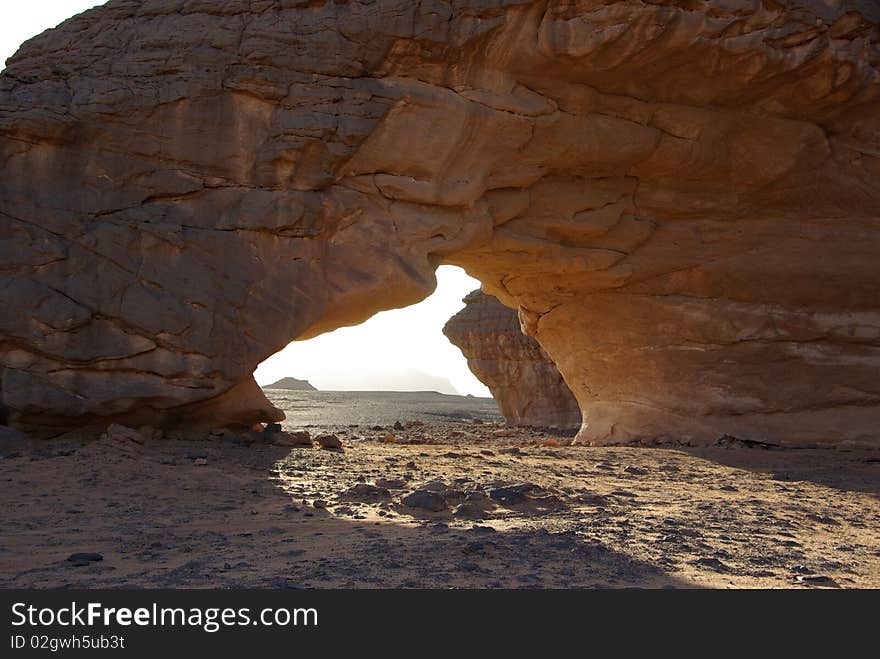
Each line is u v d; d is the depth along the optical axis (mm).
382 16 12242
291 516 7363
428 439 18469
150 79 11805
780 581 5355
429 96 12461
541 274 16156
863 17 13344
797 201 15164
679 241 15625
